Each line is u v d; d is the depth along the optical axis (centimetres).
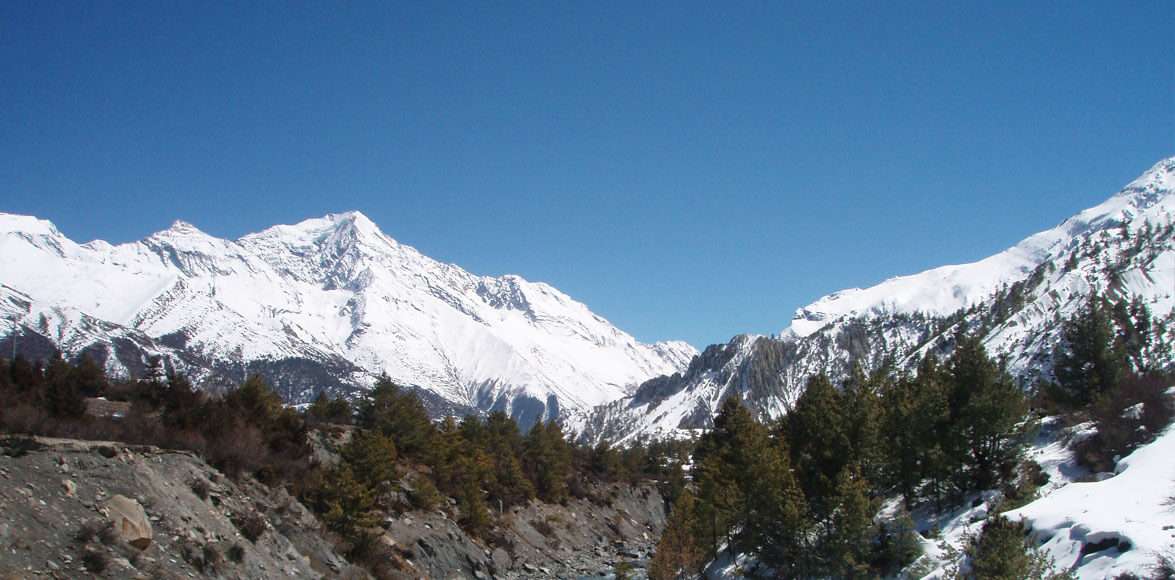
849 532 4188
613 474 12125
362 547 4881
